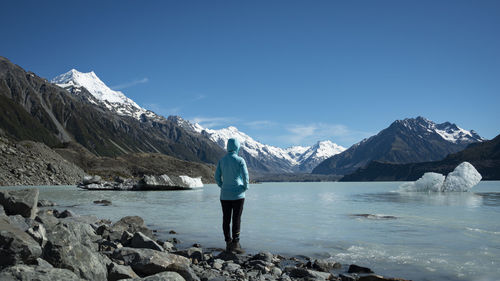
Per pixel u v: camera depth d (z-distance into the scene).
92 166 93.50
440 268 6.08
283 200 24.53
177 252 7.31
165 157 120.06
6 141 57.50
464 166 40.69
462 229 10.32
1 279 3.56
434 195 30.97
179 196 28.59
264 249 8.04
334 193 36.62
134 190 41.12
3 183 45.34
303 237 9.39
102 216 13.91
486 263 6.36
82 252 4.86
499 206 18.25
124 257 6.04
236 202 7.96
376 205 19.72
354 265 6.21
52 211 13.30
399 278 5.46
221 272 6.08
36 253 4.37
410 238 8.97
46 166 55.16
